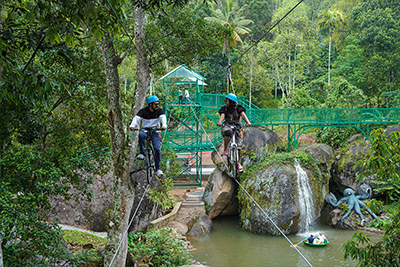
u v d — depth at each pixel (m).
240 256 18.89
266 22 68.31
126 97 16.53
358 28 47.66
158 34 12.74
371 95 46.94
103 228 18.48
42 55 12.23
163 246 16.75
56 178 11.23
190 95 28.16
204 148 26.67
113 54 12.82
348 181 27.03
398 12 40.84
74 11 7.41
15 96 8.58
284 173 23.20
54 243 10.99
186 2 10.36
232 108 8.23
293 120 28.97
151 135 8.03
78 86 14.87
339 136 32.62
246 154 24.62
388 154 6.74
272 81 57.81
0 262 7.70
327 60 60.25
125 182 12.95
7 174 11.49
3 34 7.82
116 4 8.12
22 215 9.54
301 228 22.91
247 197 23.39
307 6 72.88
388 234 6.67
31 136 13.27
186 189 28.14
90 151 15.88
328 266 17.55
